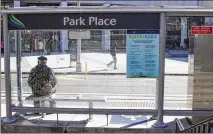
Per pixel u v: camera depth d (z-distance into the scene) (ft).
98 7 21.25
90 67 25.72
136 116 24.72
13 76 24.91
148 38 21.93
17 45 24.95
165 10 20.88
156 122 22.41
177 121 22.45
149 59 22.20
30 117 24.38
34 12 21.30
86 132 22.26
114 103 25.18
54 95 25.40
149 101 24.95
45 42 24.84
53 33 24.58
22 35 24.71
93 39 24.54
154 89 24.85
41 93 24.89
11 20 21.94
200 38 22.63
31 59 25.08
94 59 25.34
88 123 23.26
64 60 25.40
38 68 25.00
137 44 22.08
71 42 24.88
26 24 21.84
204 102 23.02
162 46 21.58
